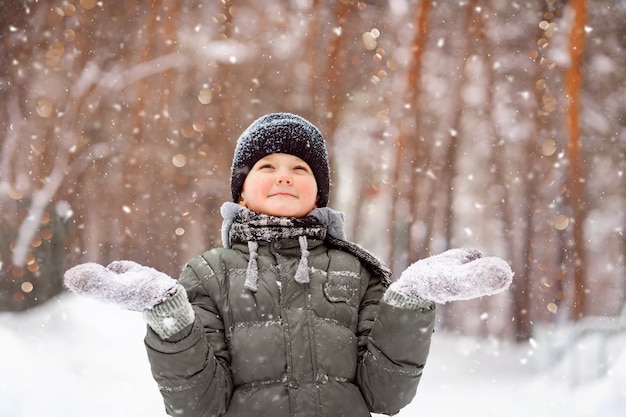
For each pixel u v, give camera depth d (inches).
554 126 625.6
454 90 639.8
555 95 623.8
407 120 633.6
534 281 612.4
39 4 586.2
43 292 491.5
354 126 645.3
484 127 652.7
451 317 602.2
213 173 645.3
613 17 646.5
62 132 581.9
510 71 635.5
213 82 625.9
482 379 339.6
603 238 697.0
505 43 634.8
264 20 620.4
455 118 641.6
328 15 620.7
